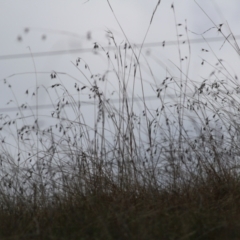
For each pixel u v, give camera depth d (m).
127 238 5.84
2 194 7.57
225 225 5.98
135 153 8.02
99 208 6.84
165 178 7.77
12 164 8.09
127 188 7.53
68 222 6.49
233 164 8.02
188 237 5.84
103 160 7.95
